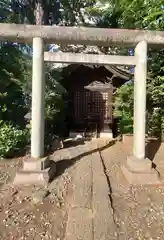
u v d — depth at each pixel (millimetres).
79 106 12273
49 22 11227
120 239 2787
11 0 9586
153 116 7527
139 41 4656
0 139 6031
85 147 8148
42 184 4402
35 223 3188
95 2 9547
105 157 6750
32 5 10414
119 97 8758
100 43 4762
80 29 4582
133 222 3182
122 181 4680
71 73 11883
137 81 4750
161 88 6727
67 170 5305
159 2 4246
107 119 12055
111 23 10141
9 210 3514
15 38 4625
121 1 5734
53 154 6930
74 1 10625
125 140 7727
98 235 2822
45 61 4711
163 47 4930
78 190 4090
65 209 3551
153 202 3764
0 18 8547
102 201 3658
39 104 4672
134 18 6125
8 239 2855
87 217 3203
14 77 7441
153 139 7539
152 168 4746
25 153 6574
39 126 4688
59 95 9375
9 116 7266
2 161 5969
